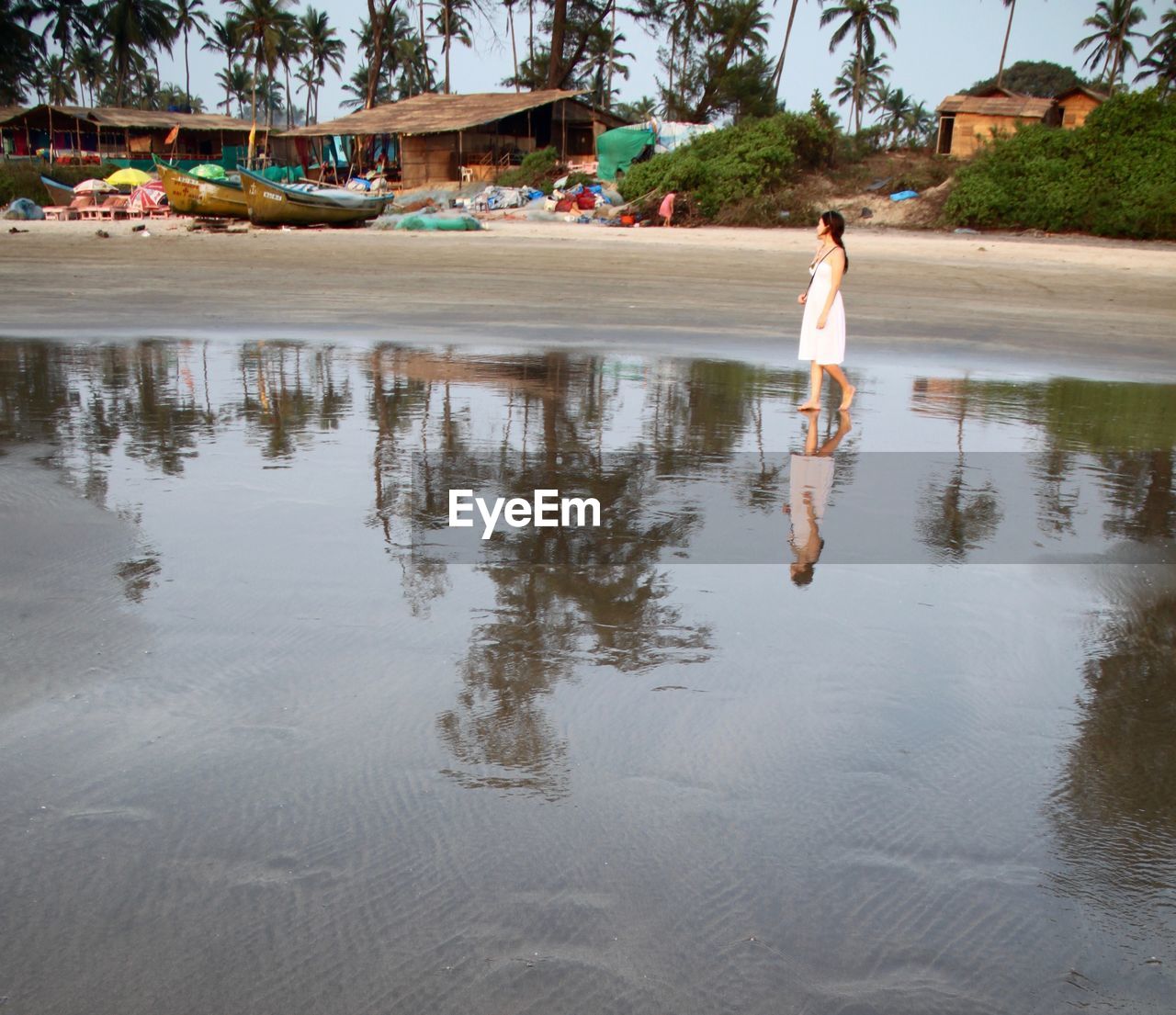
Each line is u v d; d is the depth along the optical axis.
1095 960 2.12
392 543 4.61
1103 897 2.30
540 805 2.61
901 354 11.20
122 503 5.11
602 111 50.75
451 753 2.84
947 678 3.40
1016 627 3.84
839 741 2.96
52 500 5.13
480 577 4.22
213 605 3.84
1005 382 9.54
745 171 37.19
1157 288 18.53
